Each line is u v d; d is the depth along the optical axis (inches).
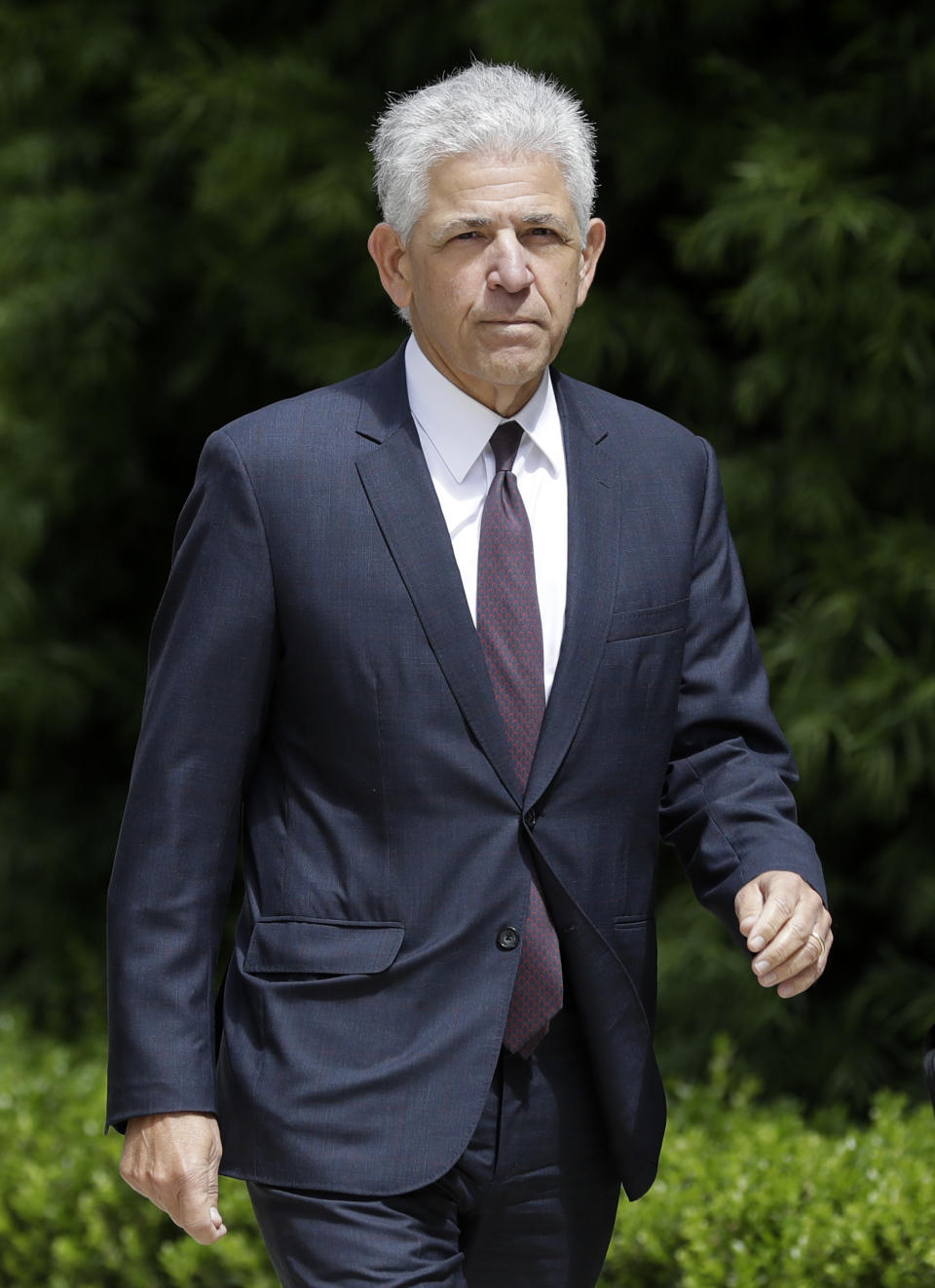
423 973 284.4
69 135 825.5
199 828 291.6
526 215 281.4
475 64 296.5
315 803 292.4
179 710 292.8
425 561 290.5
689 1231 458.9
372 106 743.1
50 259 787.4
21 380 808.9
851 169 613.3
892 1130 516.1
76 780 869.2
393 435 299.6
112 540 858.8
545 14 628.7
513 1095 291.1
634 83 673.0
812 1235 444.5
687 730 315.0
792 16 665.0
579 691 290.8
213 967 296.7
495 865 285.7
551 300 285.9
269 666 295.9
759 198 597.9
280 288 758.5
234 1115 290.7
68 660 812.0
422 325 297.7
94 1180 544.1
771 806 305.9
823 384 617.9
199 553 297.4
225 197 728.3
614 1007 294.5
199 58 749.3
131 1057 285.6
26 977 819.4
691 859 311.3
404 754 286.4
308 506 293.1
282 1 794.2
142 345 815.1
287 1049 284.5
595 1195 303.0
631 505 307.4
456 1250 290.8
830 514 618.2
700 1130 527.8
